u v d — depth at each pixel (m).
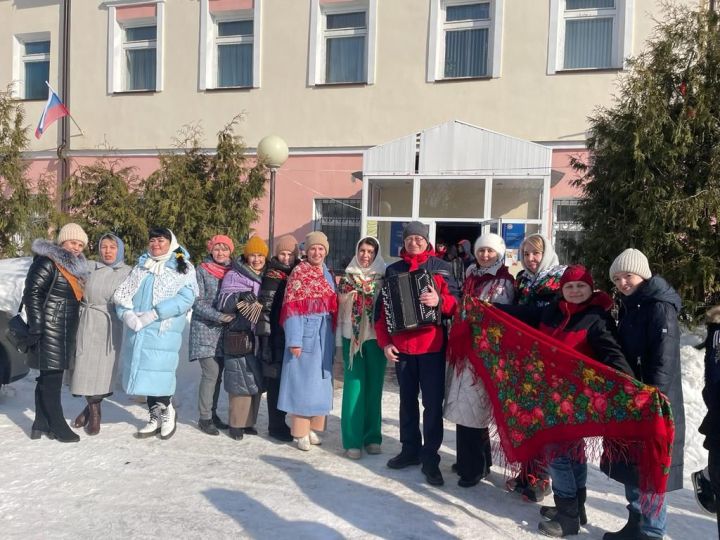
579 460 3.52
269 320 4.89
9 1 14.29
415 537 3.53
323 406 4.72
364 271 4.74
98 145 13.59
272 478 4.27
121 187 9.46
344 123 12.02
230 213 9.53
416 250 4.37
